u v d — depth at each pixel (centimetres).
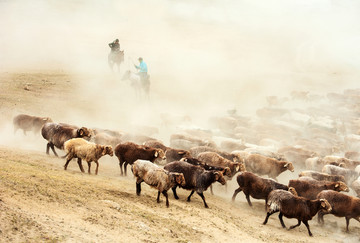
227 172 1440
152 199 1294
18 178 1088
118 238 899
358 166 1886
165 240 966
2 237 767
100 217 991
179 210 1237
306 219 1293
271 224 1356
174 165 1355
